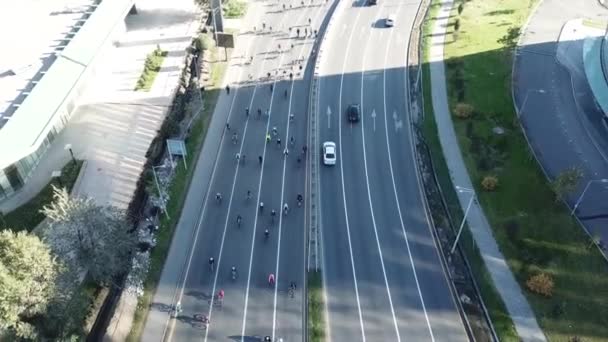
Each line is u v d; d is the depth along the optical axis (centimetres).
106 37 7712
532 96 8456
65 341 4419
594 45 8888
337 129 7906
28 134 5878
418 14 10750
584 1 11206
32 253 4247
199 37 9081
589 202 6550
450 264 5931
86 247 4994
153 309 5459
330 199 6788
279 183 7000
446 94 8500
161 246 6094
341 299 5600
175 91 8344
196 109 8150
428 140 7600
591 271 5722
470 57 9356
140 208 6431
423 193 6888
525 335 5184
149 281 5716
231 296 5622
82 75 6944
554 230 6166
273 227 6400
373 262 6006
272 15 10681
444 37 9975
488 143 7481
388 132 7862
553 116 8038
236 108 8269
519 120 7906
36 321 4428
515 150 7338
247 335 5250
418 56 9475
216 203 6681
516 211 6438
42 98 6281
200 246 6147
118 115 7850
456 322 5400
